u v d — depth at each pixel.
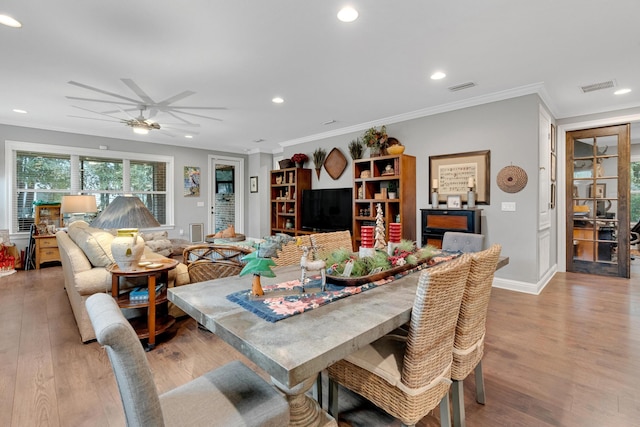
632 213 6.16
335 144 5.98
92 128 5.67
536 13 2.27
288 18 2.33
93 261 2.71
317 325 1.14
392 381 1.28
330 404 1.63
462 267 1.30
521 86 3.66
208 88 3.71
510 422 1.65
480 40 2.65
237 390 1.21
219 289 1.56
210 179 7.64
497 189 4.00
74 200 5.12
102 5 2.17
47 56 2.89
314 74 3.33
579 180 4.77
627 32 2.52
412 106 4.41
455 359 1.51
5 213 5.13
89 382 2.00
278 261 2.22
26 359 2.28
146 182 6.73
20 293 3.84
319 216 6.04
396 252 1.96
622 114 4.33
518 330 2.76
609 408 1.75
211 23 2.39
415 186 4.77
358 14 2.29
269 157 8.30
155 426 0.91
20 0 2.09
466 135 4.24
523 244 3.84
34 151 5.41
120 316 0.93
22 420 1.66
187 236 7.24
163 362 2.28
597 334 2.67
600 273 4.66
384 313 1.25
